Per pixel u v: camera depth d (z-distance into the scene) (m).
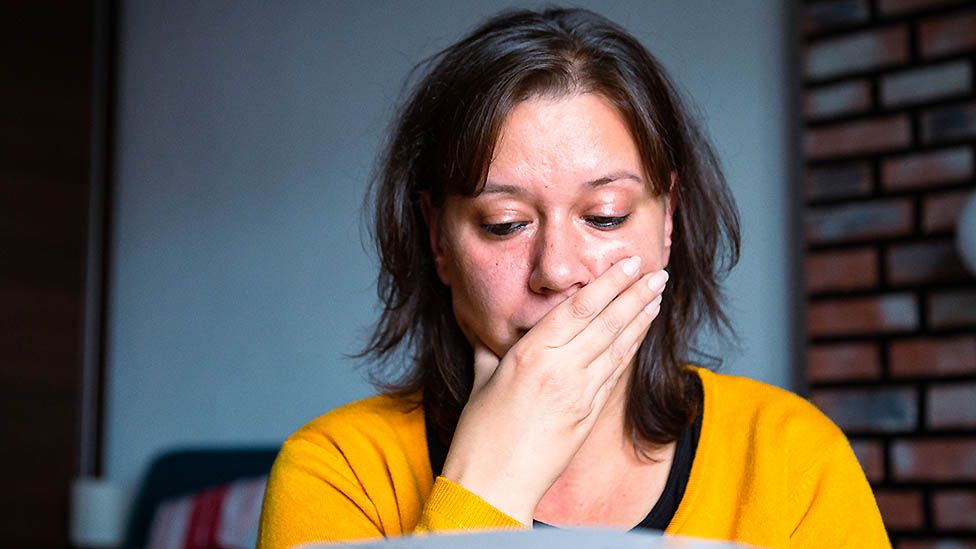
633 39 1.04
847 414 2.92
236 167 4.24
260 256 4.15
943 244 2.82
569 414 0.91
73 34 4.56
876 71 2.94
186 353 4.32
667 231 1.11
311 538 1.09
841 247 2.96
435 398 1.15
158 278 4.42
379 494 1.12
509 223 0.97
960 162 2.81
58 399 4.44
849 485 1.08
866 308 2.91
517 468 0.89
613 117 0.96
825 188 2.99
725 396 1.14
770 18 3.14
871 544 1.06
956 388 2.78
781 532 1.05
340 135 3.98
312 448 1.13
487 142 0.95
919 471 2.82
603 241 0.96
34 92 4.45
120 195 4.56
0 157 4.36
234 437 4.16
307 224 4.04
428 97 1.09
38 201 4.43
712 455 1.09
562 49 0.97
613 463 1.08
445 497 0.86
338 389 3.93
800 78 3.09
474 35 1.07
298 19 4.13
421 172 1.11
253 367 4.13
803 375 3.03
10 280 4.35
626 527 1.06
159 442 4.36
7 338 4.33
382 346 1.20
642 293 0.95
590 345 0.93
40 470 4.38
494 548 0.50
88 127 4.59
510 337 0.99
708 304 1.18
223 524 3.71
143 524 4.02
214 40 4.36
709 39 3.21
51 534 4.40
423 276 1.17
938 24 2.87
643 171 0.98
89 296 4.55
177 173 4.41
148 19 4.56
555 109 0.95
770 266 3.08
